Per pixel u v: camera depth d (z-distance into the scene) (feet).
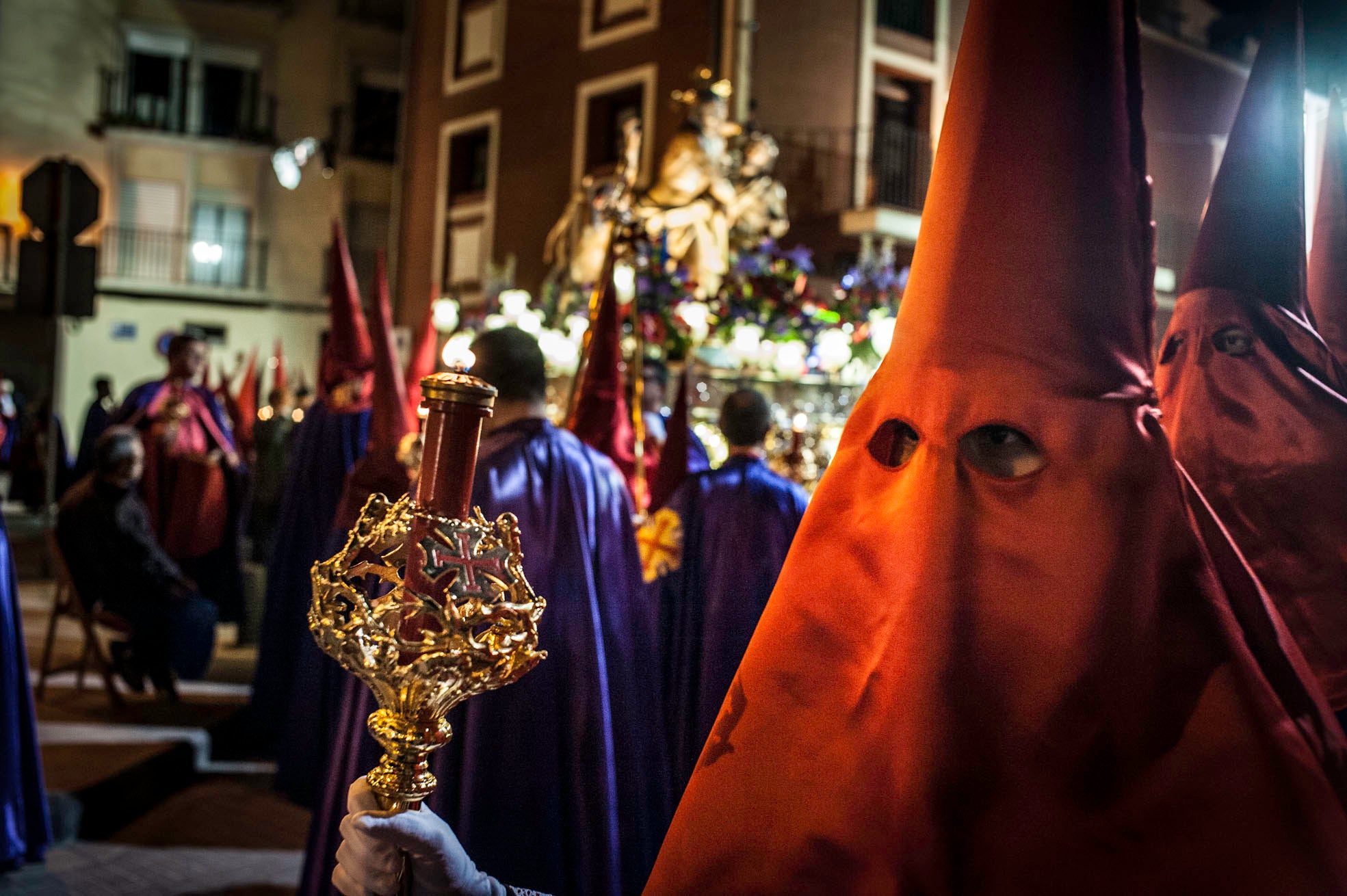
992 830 2.84
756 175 33.12
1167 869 2.75
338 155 82.12
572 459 7.84
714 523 10.46
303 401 42.19
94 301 26.07
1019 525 2.91
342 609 3.04
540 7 51.34
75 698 18.57
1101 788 2.82
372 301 11.90
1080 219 2.93
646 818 7.37
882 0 43.93
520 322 25.59
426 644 2.94
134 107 81.00
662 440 14.23
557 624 7.25
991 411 2.95
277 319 81.76
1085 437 2.88
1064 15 2.92
